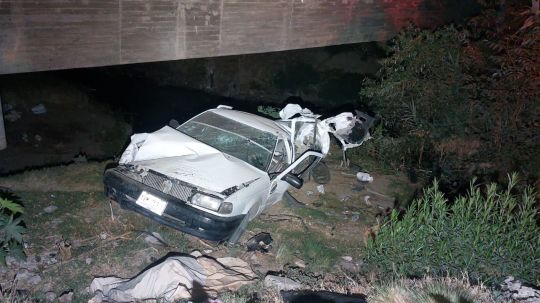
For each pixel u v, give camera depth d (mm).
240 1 9625
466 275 5266
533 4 8617
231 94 16188
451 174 9570
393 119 10250
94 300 4855
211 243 6227
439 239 5695
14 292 4832
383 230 5984
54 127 11000
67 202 6691
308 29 11039
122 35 8430
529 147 9070
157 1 8586
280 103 16062
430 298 4566
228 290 5246
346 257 6434
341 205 7961
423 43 9688
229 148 6699
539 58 8570
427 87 9578
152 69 15500
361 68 17938
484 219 5625
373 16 12211
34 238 5820
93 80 14445
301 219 7246
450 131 9648
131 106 13391
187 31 9156
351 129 8812
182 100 14555
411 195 8766
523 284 5262
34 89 12000
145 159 6238
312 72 17375
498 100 9094
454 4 14078
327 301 5016
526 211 5711
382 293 4848
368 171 9547
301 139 8094
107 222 6328
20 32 7426
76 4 7773
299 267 6082
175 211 5566
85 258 5605
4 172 8734
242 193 5828
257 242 6383
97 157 10117
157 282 5086
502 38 9594
